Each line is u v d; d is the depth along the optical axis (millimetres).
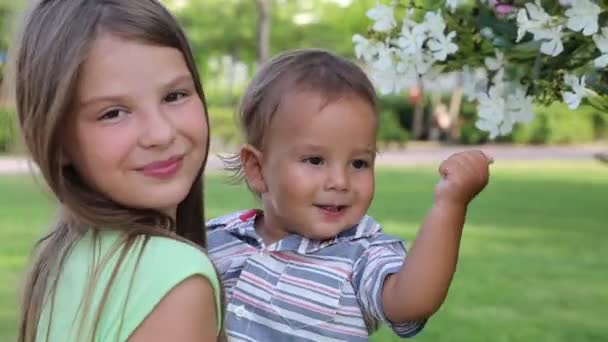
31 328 1492
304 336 1854
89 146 1427
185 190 1480
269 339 1872
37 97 1437
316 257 1891
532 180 15812
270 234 1996
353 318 1833
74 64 1404
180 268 1378
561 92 1971
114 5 1448
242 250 1995
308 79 1880
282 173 1893
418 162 19844
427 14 2039
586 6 1769
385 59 2078
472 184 1683
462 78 2111
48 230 1608
